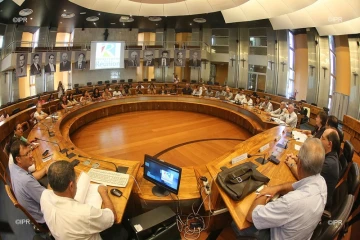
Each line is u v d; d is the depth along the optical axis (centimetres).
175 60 1298
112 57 1277
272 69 1232
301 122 774
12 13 809
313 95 1013
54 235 166
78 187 207
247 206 191
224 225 274
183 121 830
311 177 167
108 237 213
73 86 1362
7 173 378
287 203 149
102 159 328
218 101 892
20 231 275
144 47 1388
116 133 695
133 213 286
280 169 267
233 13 932
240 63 1393
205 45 1446
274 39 1191
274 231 161
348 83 873
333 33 818
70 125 638
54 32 1223
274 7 782
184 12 942
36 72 961
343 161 303
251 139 402
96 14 971
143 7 929
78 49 1221
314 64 990
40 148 375
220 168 285
